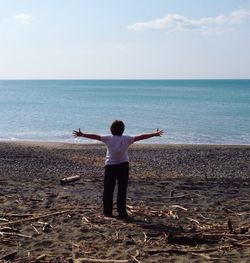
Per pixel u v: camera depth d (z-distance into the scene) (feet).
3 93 428.97
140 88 618.85
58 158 71.77
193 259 20.11
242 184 43.78
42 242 22.45
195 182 44.47
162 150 85.61
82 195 36.09
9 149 82.79
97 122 151.64
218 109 213.66
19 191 37.47
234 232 24.70
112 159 27.04
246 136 116.78
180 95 378.73
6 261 19.83
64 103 264.52
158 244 22.30
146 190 38.73
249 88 586.04
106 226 25.49
